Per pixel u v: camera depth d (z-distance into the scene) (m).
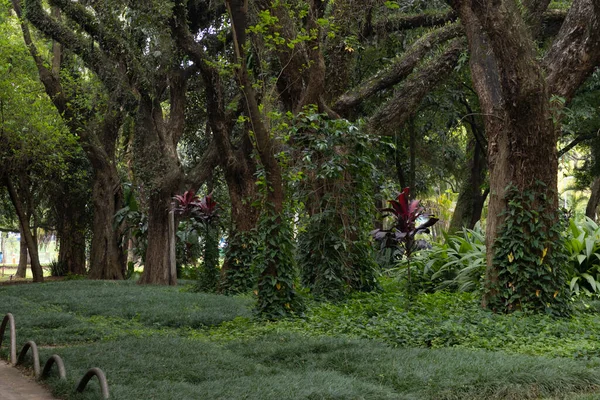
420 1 20.06
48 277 31.64
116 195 27.12
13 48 22.20
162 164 21.38
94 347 8.15
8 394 6.20
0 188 27.50
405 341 8.29
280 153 11.50
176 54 19.97
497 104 11.34
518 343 8.13
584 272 13.84
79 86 24.30
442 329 8.57
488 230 11.14
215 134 16.39
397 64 16.08
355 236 13.51
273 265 10.90
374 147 14.67
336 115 14.23
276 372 6.80
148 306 13.23
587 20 10.98
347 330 9.37
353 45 15.12
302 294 12.29
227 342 8.91
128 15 17.52
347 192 13.11
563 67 11.12
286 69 13.69
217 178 27.59
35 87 24.53
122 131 30.08
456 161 30.41
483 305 11.00
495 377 6.07
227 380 6.29
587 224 15.68
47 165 24.53
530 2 13.97
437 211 34.31
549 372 6.22
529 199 10.55
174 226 22.61
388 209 11.37
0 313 12.37
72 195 32.25
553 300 10.51
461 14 11.84
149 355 7.57
